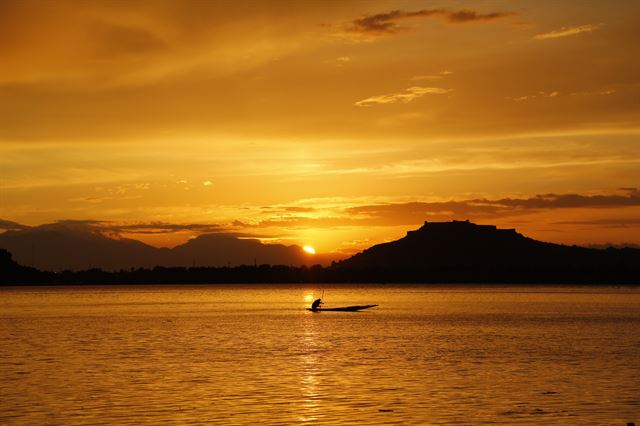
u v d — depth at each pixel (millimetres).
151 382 59094
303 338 102250
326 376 62469
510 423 44375
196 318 156375
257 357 77188
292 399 51625
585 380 60156
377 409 48250
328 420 45125
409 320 146375
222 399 51719
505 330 118188
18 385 57719
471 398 52000
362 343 94125
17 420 45250
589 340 98625
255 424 44094
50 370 66688
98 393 54062
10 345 92375
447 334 109688
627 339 99938
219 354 80312
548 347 88312
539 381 59625
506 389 55719
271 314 171500
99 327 127938
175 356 78250
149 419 45406
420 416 46125
